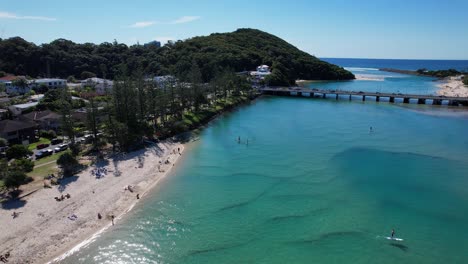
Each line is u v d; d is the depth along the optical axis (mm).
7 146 75062
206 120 118688
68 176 63469
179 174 69062
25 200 53438
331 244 45406
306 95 196125
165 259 42406
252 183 64375
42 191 56625
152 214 52719
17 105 109000
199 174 68938
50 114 97188
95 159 73750
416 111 138875
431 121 118000
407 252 44094
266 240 46188
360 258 42750
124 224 49750
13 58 188000
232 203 56312
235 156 80312
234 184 63969
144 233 47688
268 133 101688
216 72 184500
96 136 82125
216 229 48812
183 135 99125
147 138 90000
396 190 61688
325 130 104875
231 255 43094
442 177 67500
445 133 100500
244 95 172000
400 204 56562
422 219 51969
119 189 60156
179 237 46906
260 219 51406
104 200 55844
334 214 53031
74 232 46906
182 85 122250
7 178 53531
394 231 48281
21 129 82000
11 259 40688
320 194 59750
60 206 52594
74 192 57406
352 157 78938
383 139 94062
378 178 66938
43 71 196500
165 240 46219
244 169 71625
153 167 71812
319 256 42969
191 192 60500
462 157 78938
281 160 77188
